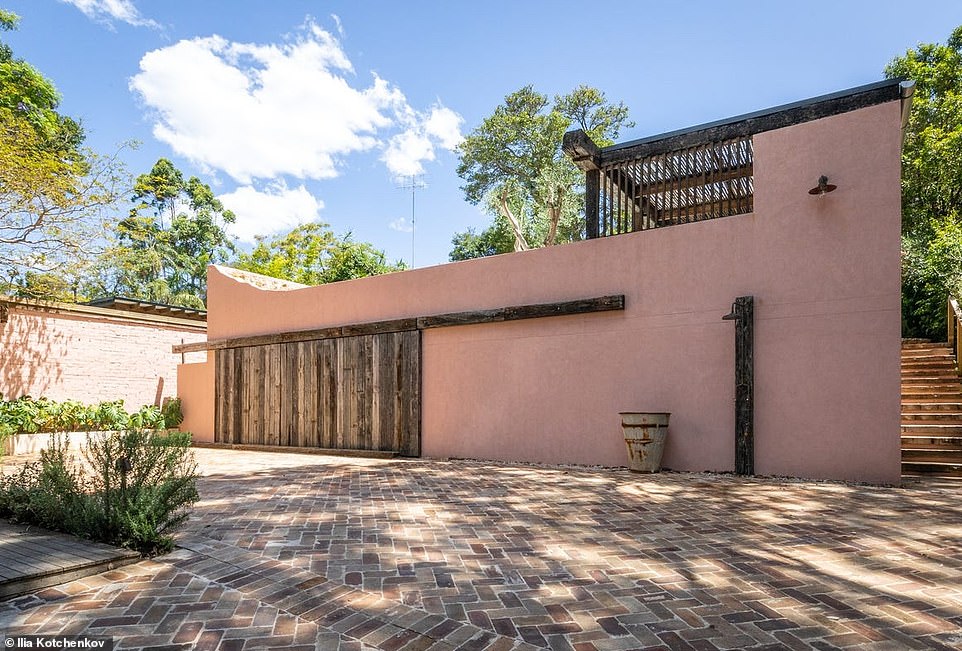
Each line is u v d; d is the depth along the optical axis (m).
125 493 3.73
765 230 6.90
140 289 31.25
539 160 25.31
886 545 3.75
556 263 8.53
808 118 7.04
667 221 10.87
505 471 7.57
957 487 5.89
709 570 3.27
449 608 2.74
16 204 10.89
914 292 12.00
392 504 5.30
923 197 16.50
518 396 8.72
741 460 6.77
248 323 12.39
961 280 10.94
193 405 13.17
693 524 4.39
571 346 8.29
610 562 3.44
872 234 6.27
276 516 4.79
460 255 33.28
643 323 7.70
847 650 2.26
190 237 37.03
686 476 6.82
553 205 24.03
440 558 3.54
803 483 6.16
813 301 6.54
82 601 2.86
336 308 11.02
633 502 5.28
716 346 7.14
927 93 17.61
